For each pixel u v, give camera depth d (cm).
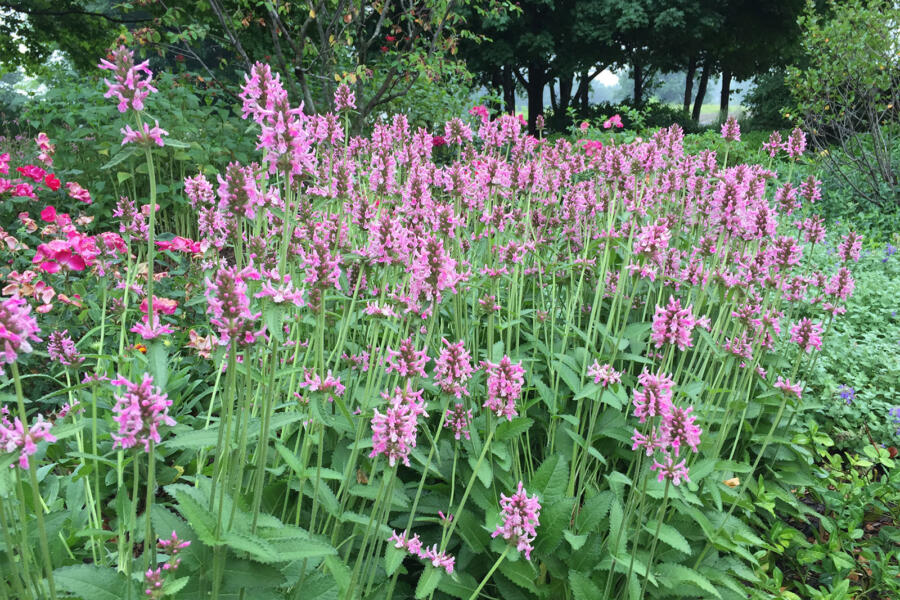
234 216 189
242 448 178
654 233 304
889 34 1012
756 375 397
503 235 382
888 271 747
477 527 283
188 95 768
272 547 166
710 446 335
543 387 327
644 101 2877
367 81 898
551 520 273
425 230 323
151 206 168
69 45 1508
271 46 1130
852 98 1093
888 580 339
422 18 992
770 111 2458
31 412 342
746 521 378
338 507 235
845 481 411
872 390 489
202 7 977
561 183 429
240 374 206
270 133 188
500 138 463
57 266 381
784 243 349
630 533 289
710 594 286
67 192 639
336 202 331
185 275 480
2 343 142
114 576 172
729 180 365
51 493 233
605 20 2236
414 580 296
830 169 1122
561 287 420
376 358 292
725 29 2505
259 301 203
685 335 256
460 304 337
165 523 169
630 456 321
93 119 688
